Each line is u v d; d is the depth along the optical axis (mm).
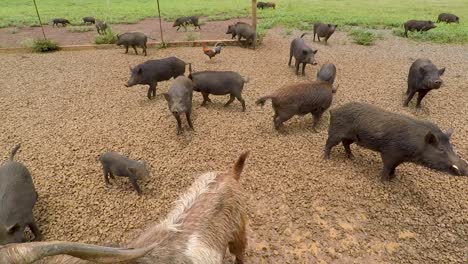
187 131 7133
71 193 5312
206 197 3100
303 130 7250
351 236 4570
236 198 3324
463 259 4203
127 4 27141
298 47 10180
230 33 14094
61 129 7160
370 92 9172
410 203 5121
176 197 5250
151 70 8375
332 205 5094
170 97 6684
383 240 4504
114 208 5027
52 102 8477
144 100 8688
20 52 12938
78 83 9734
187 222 2818
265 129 7266
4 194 4191
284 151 6441
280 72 10719
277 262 4207
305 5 26203
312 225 4738
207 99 8266
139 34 12117
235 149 6508
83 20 18328
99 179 5645
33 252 1299
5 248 1302
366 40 14086
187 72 10555
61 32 16625
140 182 5562
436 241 4477
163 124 7402
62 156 6207
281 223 4770
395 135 5098
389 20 18750
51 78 10109
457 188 5410
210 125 7395
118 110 8078
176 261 2457
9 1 28531
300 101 6664
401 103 8461
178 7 25125
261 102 6828
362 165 6039
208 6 25656
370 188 5418
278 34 15844
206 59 11945
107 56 12344
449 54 12703
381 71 10828
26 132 7031
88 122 7477
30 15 21469
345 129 5719
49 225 4715
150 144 6641
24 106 8227
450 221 4785
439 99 8688
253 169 5895
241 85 7777
